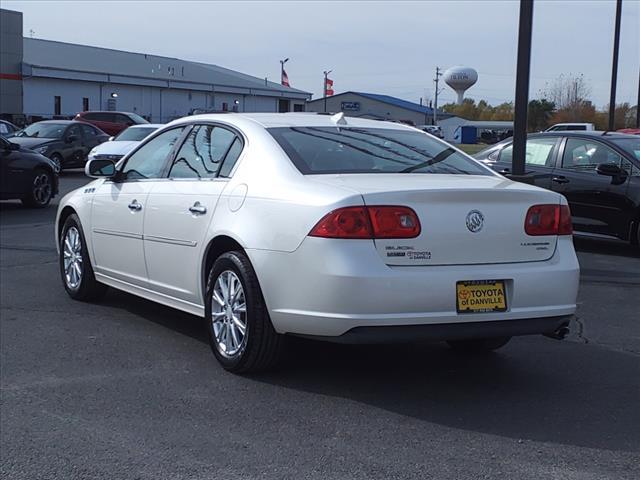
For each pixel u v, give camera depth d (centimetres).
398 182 481
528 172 1113
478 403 482
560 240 501
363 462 394
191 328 649
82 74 4906
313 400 482
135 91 5319
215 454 404
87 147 2370
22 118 4419
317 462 394
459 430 438
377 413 462
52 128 2314
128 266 643
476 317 461
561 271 488
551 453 407
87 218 701
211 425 442
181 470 385
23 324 655
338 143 545
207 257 544
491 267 471
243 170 532
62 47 5550
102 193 682
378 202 451
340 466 390
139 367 545
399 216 452
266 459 398
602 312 731
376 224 449
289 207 473
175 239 573
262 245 484
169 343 604
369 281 441
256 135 544
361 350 590
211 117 602
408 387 509
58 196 1748
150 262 609
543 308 482
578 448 414
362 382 517
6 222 1311
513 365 562
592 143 1074
